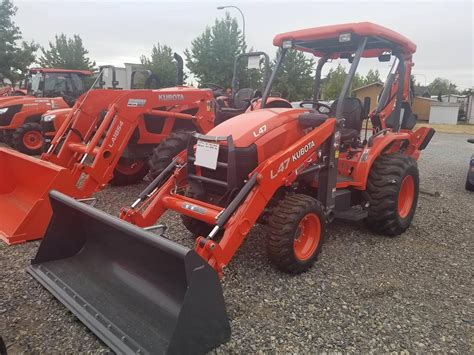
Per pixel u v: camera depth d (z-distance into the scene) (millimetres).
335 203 4078
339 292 3303
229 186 3361
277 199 3732
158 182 3814
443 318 2977
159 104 5723
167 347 2244
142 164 6840
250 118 3756
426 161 10836
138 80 12547
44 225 3604
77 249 3367
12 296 3123
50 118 8484
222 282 3406
